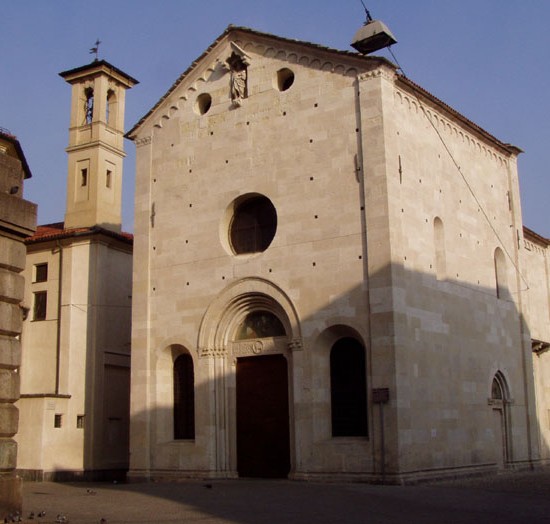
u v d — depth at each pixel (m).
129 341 45.69
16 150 27.14
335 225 32.25
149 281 37.31
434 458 31.42
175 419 36.16
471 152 39.91
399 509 22.25
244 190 35.28
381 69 32.34
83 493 28.89
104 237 44.34
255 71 36.09
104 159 49.38
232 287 34.66
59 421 41.12
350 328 31.19
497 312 39.41
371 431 29.95
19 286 21.17
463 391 34.69
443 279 34.94
